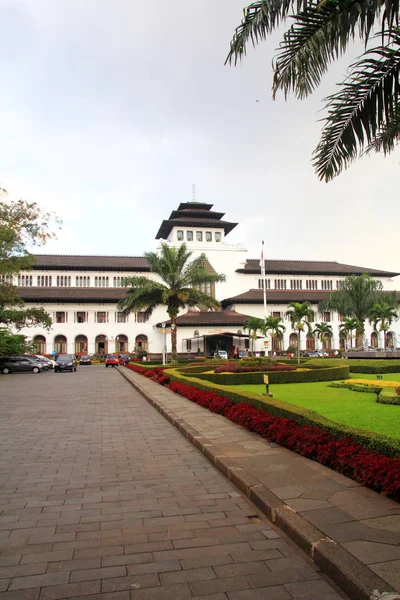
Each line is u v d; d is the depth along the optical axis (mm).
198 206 72375
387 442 5449
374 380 20000
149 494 5520
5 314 39125
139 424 10906
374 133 6980
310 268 74938
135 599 3162
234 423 9898
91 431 9984
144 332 63969
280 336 60062
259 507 4918
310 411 8211
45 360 46812
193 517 4727
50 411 13391
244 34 6832
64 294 63062
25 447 8336
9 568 3639
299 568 3570
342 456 5746
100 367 49938
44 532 4367
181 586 3324
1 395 18531
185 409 12305
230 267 69938
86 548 4000
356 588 3053
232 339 63125
